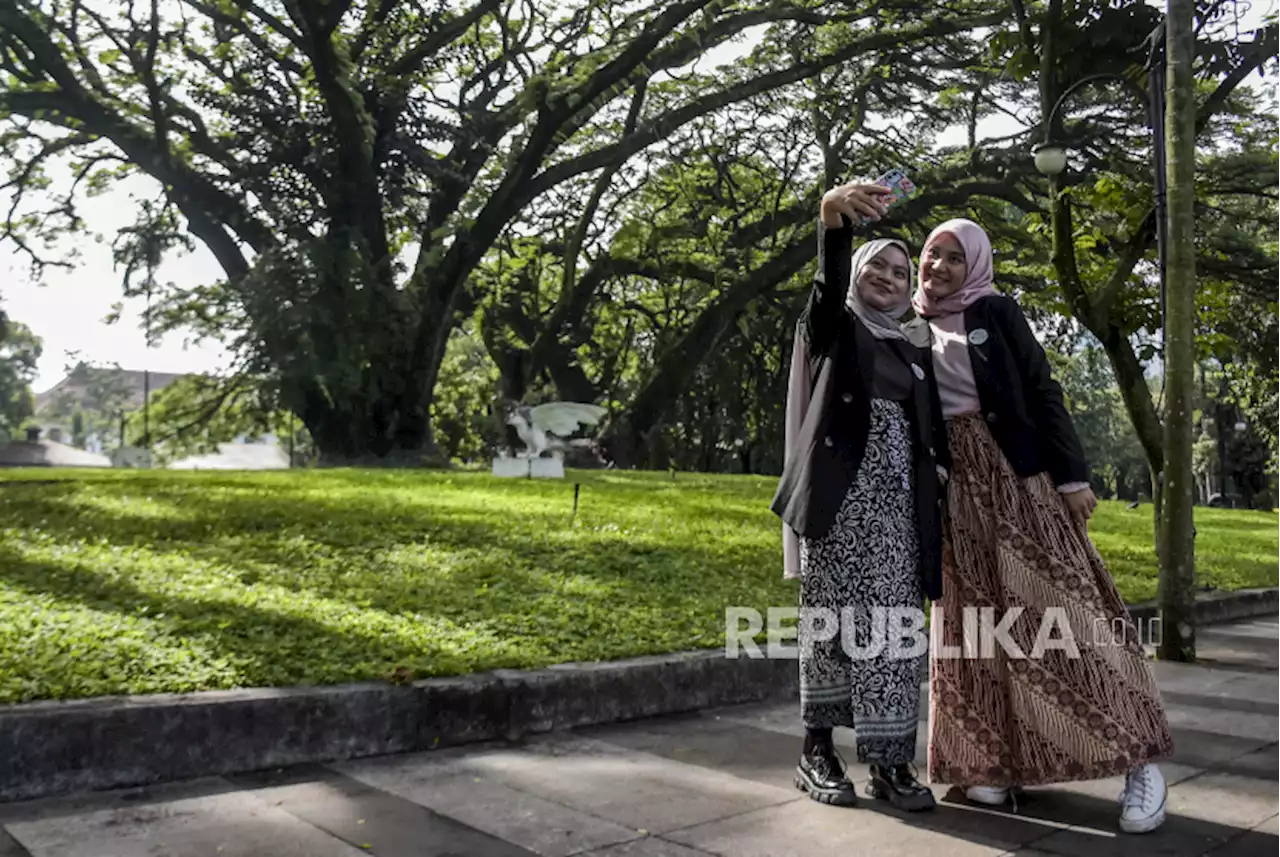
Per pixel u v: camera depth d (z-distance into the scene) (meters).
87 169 30.83
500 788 3.60
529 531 9.13
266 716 3.77
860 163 30.48
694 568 8.04
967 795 3.60
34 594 5.59
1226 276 11.53
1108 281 9.41
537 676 4.50
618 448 32.22
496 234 27.52
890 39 27.19
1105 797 3.63
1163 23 7.60
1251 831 3.26
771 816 3.36
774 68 28.98
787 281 36.91
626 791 3.61
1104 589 3.45
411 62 27.34
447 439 49.19
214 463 64.75
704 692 5.10
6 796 3.30
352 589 6.34
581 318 36.84
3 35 25.38
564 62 27.45
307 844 2.96
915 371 3.57
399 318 26.09
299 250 24.53
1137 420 9.42
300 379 24.16
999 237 28.72
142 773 3.53
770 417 42.09
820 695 3.58
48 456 70.44
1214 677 6.26
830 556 3.52
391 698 4.05
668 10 25.03
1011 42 10.14
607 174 31.34
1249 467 47.47
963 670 3.49
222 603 5.57
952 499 3.59
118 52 27.36
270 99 26.44
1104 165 17.83
